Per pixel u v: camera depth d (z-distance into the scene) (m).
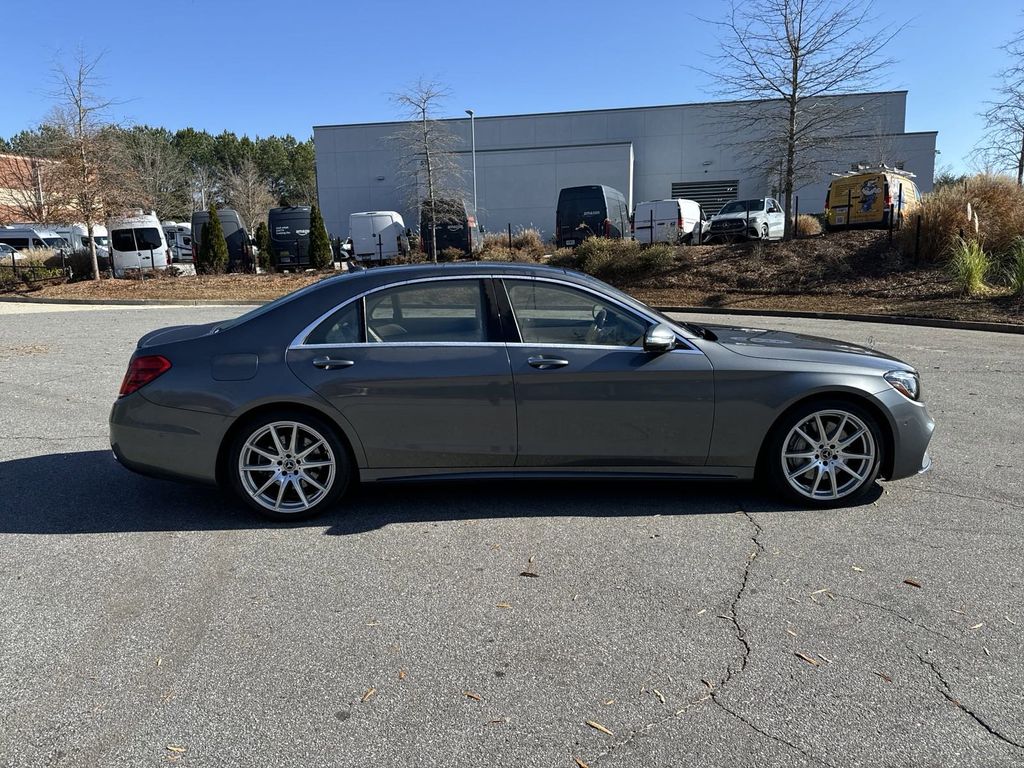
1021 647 2.98
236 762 2.37
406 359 4.30
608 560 3.83
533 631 3.15
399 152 38.44
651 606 3.35
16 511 4.57
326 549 3.99
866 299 16.23
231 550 3.99
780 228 23.75
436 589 3.53
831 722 2.54
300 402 4.25
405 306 4.41
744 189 39.56
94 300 21.00
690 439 4.36
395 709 2.63
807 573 3.65
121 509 4.61
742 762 2.35
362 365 4.28
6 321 15.48
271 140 77.50
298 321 4.38
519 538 4.12
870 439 4.42
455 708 2.64
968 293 15.27
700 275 19.16
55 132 24.25
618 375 4.29
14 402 7.61
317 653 2.99
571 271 4.66
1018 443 5.90
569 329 4.43
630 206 38.25
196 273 26.55
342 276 4.57
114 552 3.96
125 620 3.25
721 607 3.33
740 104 27.61
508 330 4.38
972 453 5.63
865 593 3.44
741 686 2.75
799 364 4.37
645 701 2.67
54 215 24.98
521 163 38.53
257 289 22.44
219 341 4.37
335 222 41.75
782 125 23.78
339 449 4.34
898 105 35.19
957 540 4.02
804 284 17.66
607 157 37.88
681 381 4.30
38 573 3.71
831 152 28.67
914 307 15.05
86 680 2.81
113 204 24.78
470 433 4.33
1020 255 15.01
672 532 4.18
